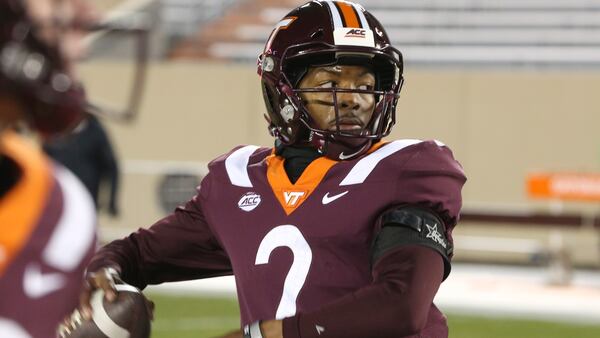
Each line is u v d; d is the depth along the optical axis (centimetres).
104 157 2173
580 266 3353
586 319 2391
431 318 737
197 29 4303
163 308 2402
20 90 426
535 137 3491
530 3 4166
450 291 2764
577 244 3334
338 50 738
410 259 680
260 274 734
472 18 4172
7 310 410
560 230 3039
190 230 809
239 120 3769
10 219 414
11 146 436
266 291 730
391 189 713
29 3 433
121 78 3762
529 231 3397
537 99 3488
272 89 775
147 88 3791
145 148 3791
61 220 428
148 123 3791
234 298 2566
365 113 752
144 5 3950
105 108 506
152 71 3791
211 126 3772
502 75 3512
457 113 3541
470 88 3534
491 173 3512
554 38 4069
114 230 3503
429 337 726
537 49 4047
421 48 4119
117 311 719
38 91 429
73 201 438
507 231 3406
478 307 2517
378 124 756
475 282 2959
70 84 441
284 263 722
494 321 2338
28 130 462
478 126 3525
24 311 413
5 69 419
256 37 4256
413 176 718
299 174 755
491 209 3108
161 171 3497
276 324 688
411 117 3575
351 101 744
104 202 2220
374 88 767
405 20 4206
